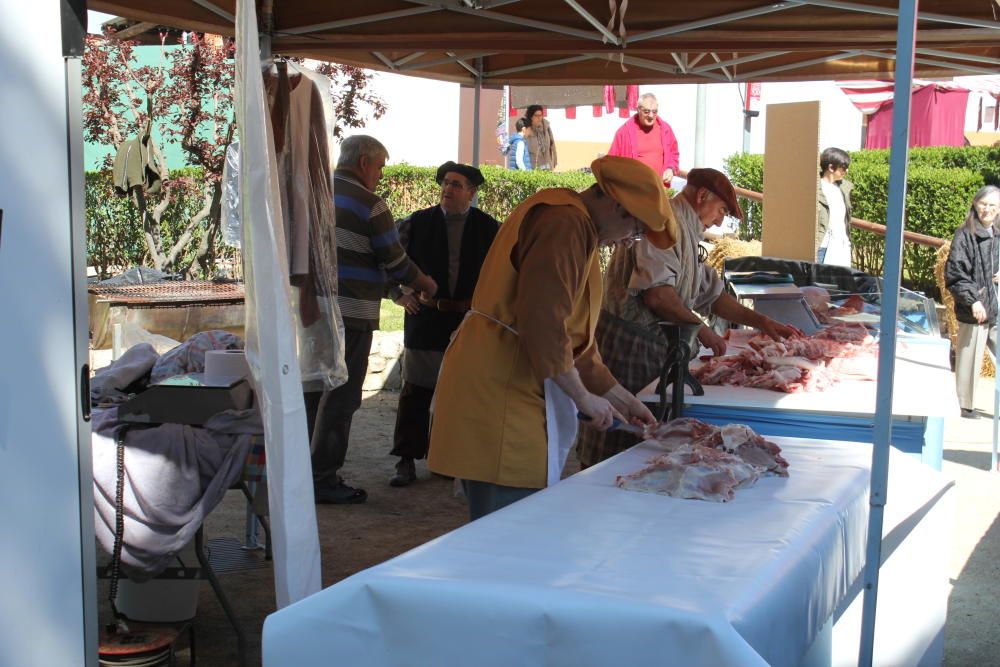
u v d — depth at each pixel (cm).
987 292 782
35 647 243
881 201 1216
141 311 763
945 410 357
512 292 289
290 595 275
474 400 290
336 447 553
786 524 226
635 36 560
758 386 400
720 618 166
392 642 183
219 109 1005
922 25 556
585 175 1323
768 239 702
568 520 229
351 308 536
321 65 1060
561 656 174
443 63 668
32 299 239
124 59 988
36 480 241
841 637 262
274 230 277
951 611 421
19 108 235
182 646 366
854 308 570
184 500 318
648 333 403
